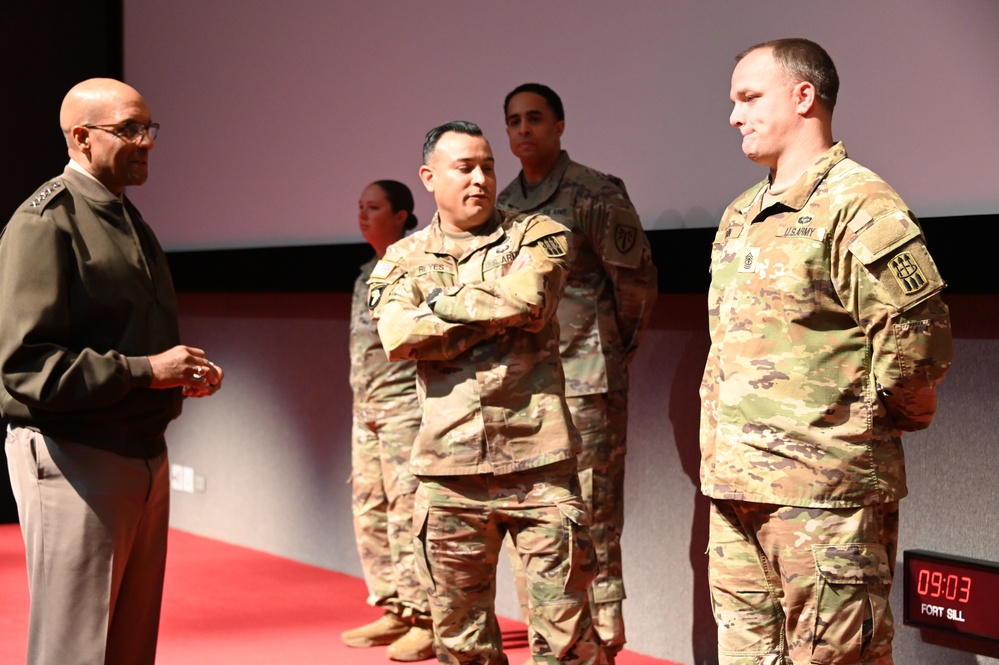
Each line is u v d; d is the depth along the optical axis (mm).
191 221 5715
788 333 2256
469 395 2629
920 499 3102
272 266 5184
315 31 4969
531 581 2666
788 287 2248
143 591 2641
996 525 2949
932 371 2158
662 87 3617
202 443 5867
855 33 3141
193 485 5926
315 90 4977
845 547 2209
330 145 4914
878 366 2191
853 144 3168
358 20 4758
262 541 5523
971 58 2902
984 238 2861
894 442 2285
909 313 2125
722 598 2434
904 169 3055
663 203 3633
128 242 2564
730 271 2414
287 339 5359
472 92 4270
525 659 3697
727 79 3434
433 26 4426
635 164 3711
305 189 5051
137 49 6066
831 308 2230
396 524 3770
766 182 2436
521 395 2635
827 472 2213
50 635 2445
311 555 5258
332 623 4227
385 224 3910
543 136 3352
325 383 5156
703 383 2467
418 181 4508
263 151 5254
